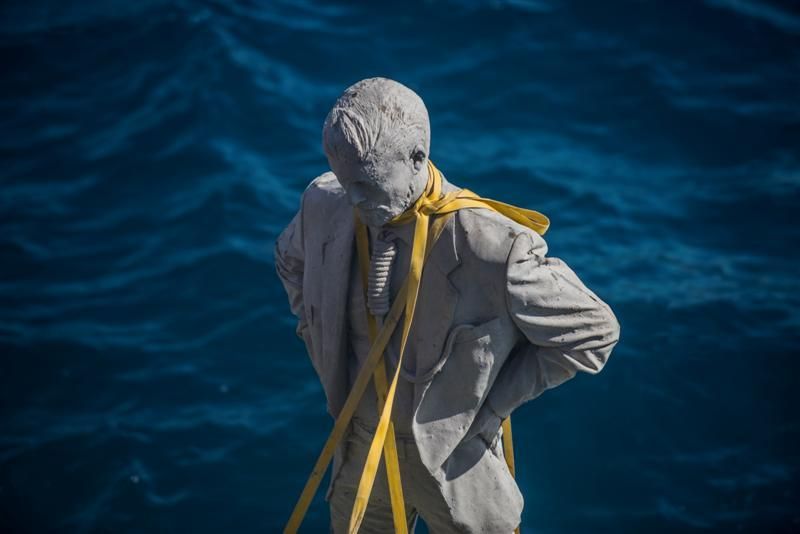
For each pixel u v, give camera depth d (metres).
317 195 9.80
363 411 9.82
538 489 25.70
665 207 34.47
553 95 38.88
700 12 42.25
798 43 41.25
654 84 39.28
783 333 29.77
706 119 37.97
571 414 27.66
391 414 9.59
